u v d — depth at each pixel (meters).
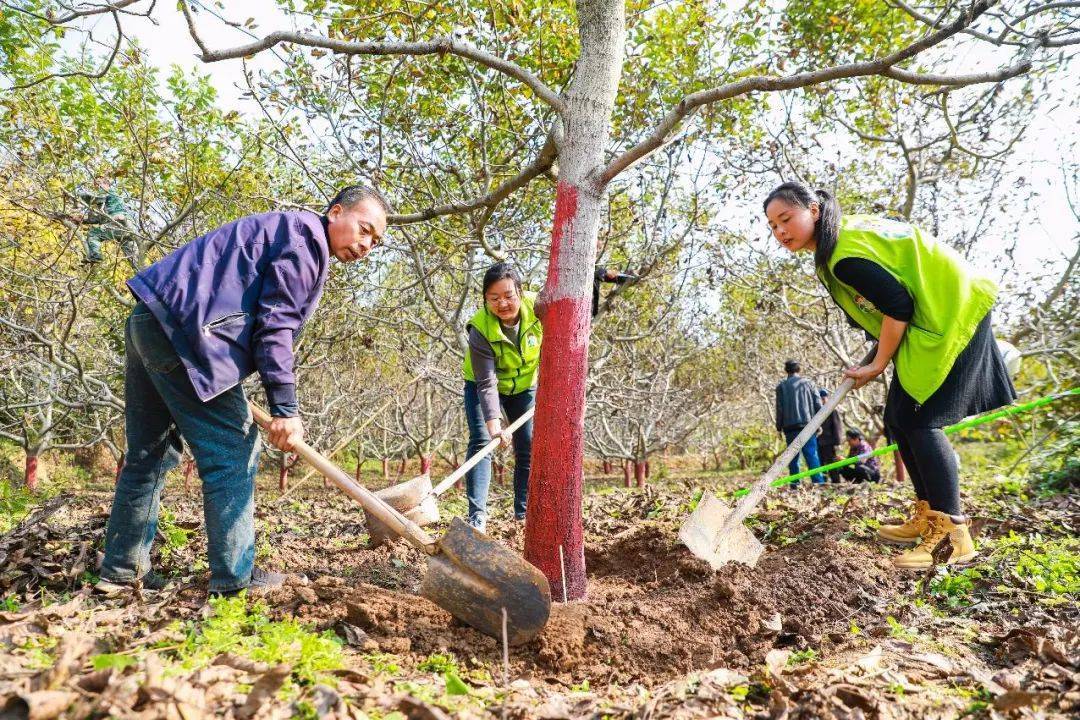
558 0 6.03
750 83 2.87
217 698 1.65
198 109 7.60
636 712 1.86
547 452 2.83
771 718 1.79
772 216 3.30
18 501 6.47
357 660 2.15
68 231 7.42
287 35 3.20
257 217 2.74
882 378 9.14
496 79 5.96
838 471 9.12
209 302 2.56
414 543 2.61
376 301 9.40
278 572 3.30
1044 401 3.77
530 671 2.34
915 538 3.55
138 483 2.89
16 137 7.26
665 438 11.12
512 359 4.46
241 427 2.74
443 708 1.79
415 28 4.59
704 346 11.26
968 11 2.79
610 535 4.46
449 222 6.90
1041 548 3.50
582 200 2.88
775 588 2.92
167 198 7.67
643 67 6.58
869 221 3.29
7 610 2.55
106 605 2.60
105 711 1.49
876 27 6.60
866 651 2.29
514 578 2.47
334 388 11.44
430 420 10.61
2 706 1.45
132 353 2.72
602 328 8.95
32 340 7.98
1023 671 2.10
